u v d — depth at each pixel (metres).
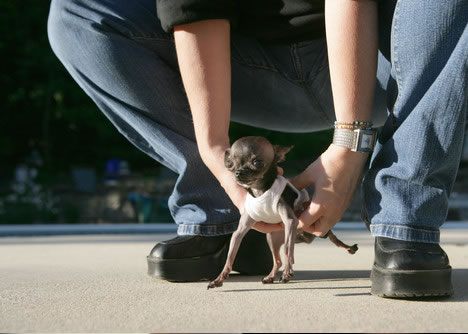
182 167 3.71
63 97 28.64
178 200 3.73
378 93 4.09
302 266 4.32
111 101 3.84
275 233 3.56
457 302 3.04
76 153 29.55
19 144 29.78
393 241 3.12
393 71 3.17
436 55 3.05
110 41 3.70
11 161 29.80
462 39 2.97
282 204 3.17
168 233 9.39
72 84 27.77
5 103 29.08
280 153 3.21
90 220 20.72
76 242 7.20
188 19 3.41
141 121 3.78
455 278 3.74
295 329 2.58
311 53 3.98
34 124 29.55
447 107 3.00
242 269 3.86
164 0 3.47
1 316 2.88
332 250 5.49
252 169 3.12
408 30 3.07
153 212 20.39
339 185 3.18
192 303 3.09
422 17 3.04
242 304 3.04
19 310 2.99
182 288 3.50
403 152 3.09
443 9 3.02
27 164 29.39
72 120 27.91
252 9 3.74
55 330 2.63
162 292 3.38
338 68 3.17
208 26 3.45
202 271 3.71
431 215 3.11
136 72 3.71
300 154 25.75
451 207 17.95
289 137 25.39
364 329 2.56
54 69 27.64
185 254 3.68
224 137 3.46
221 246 3.75
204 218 3.69
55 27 3.83
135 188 21.17
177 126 3.76
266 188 3.20
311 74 4.02
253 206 3.21
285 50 3.96
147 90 3.73
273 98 4.09
